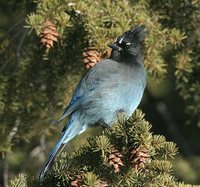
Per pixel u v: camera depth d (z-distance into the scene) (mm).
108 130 10133
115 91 12875
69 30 12914
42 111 14062
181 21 13492
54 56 13508
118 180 10156
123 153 9922
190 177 16688
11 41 14117
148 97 18641
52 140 15812
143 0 13164
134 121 9844
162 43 12898
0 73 13852
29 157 15758
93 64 12281
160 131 18906
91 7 12508
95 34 12320
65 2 12344
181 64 13312
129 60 13125
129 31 13070
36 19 12070
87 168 10102
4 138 13805
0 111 13812
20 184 10258
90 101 12891
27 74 13742
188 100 14797
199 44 13555
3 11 16844
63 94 14023
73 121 12922
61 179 10211
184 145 18281
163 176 10125
